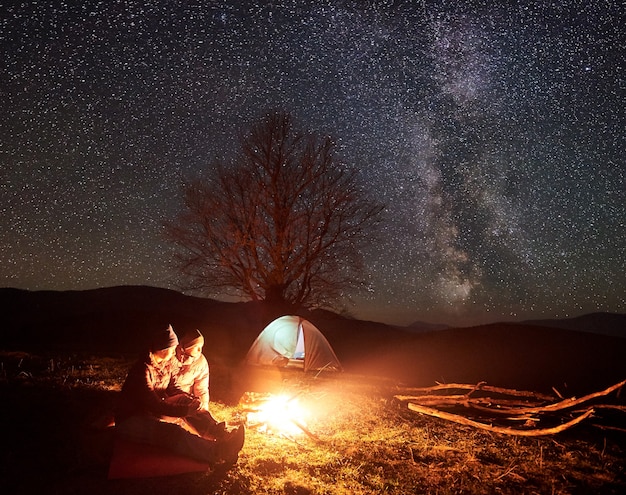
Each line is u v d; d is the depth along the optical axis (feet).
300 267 72.08
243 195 72.69
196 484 16.83
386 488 18.30
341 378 40.63
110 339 61.36
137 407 18.74
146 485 16.43
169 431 17.84
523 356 62.49
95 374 31.09
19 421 20.86
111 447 18.35
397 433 24.47
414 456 21.76
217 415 24.58
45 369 31.40
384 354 65.46
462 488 18.95
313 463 19.79
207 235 71.77
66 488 15.90
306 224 72.18
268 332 47.09
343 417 26.61
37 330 64.18
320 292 72.74
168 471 17.20
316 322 90.07
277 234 72.13
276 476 18.25
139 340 61.62
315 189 73.77
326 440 22.54
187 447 17.78
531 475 20.71
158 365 19.44
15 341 54.75
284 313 71.15
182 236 71.46
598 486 20.29
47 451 18.33
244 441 20.13
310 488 17.61
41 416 21.59
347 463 20.07
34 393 24.77
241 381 34.37
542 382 49.96
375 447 22.22
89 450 18.44
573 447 24.38
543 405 29.84
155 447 17.79
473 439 24.35
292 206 72.95
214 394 29.07
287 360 45.65
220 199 72.08
